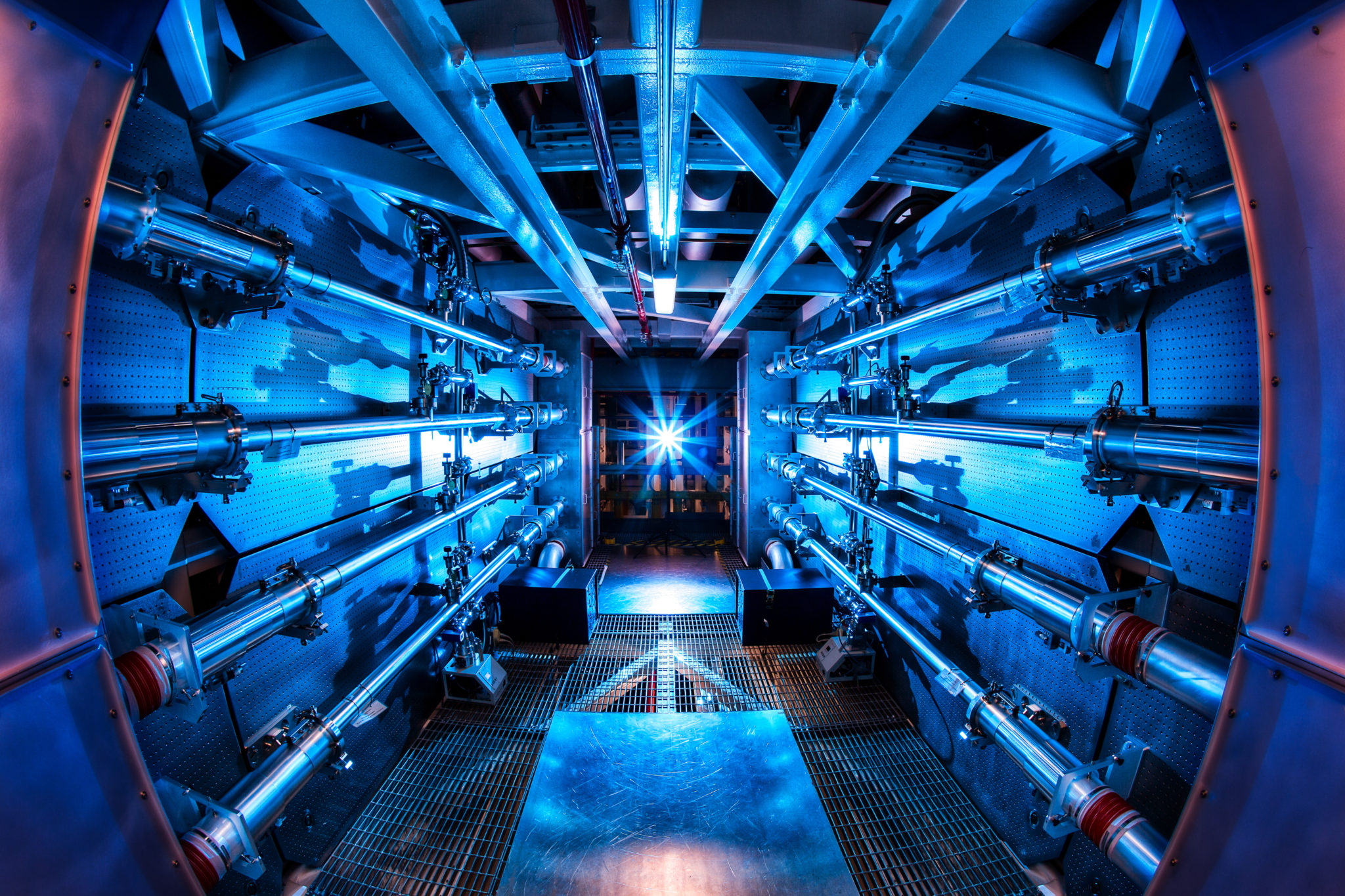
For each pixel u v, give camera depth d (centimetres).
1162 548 176
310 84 164
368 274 285
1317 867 89
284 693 229
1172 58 155
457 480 357
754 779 286
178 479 166
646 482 877
